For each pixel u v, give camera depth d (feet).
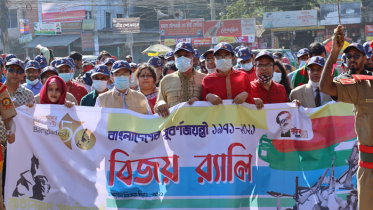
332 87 13.80
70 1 133.08
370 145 13.71
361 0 126.93
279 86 18.35
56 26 131.44
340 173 16.57
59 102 18.12
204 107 16.80
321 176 16.62
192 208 16.61
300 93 18.67
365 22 121.29
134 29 127.03
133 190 16.92
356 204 16.44
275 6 132.77
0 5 124.47
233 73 16.88
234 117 16.61
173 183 16.78
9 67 19.58
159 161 16.96
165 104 16.92
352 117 16.69
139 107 18.89
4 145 17.67
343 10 121.70
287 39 126.82
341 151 16.63
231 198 16.48
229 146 16.63
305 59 27.02
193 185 16.69
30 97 20.25
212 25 125.18
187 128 16.88
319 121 16.85
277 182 16.69
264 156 16.78
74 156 17.43
